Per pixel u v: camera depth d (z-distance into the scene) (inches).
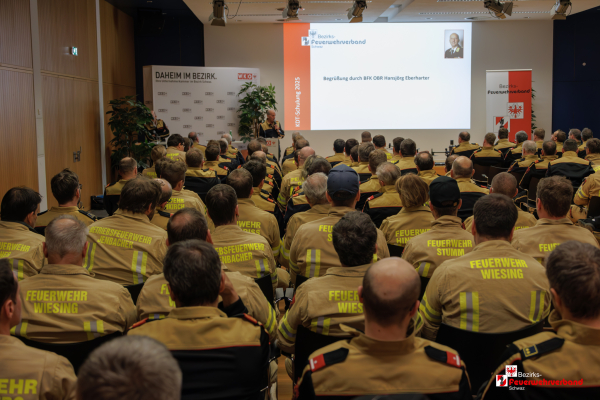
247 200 125.4
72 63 333.4
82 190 347.9
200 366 57.5
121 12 439.8
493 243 76.8
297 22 476.7
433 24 475.2
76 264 77.8
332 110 485.7
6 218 113.6
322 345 73.5
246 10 419.2
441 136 490.0
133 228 100.9
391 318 50.4
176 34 480.1
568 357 50.7
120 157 382.0
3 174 244.2
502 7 361.1
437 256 94.5
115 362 30.6
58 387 53.7
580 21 493.4
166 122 440.5
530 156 259.1
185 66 446.9
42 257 108.3
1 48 243.4
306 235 101.1
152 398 30.0
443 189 98.0
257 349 60.2
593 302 50.1
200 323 58.5
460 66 480.1
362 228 72.8
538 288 73.3
